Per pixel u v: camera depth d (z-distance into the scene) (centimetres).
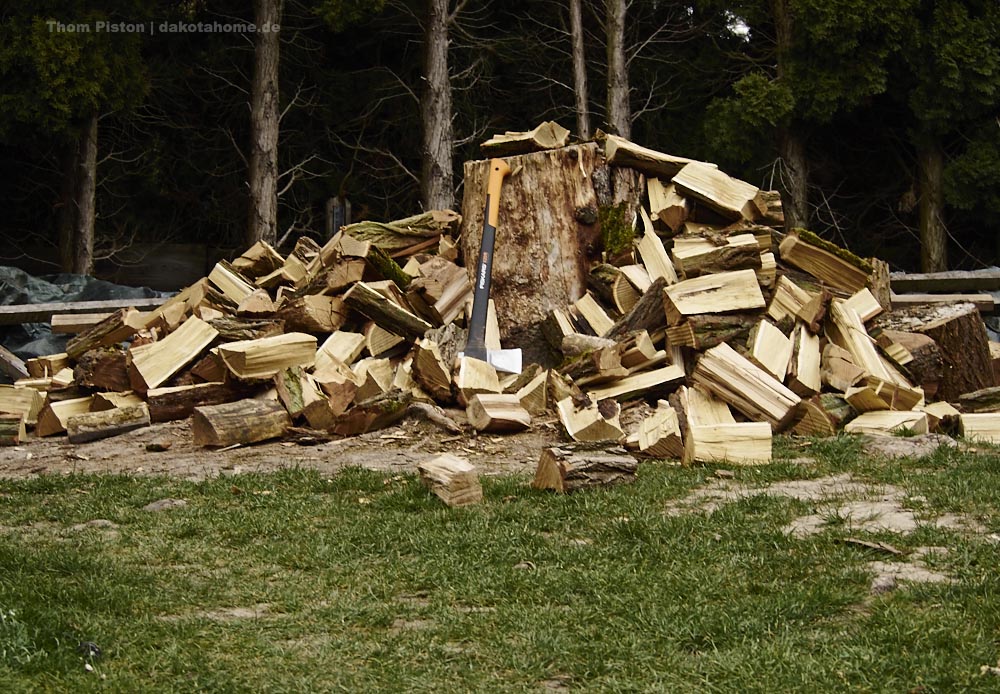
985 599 460
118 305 1469
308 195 2552
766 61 2480
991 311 1405
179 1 2356
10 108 1891
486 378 927
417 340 1022
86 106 1961
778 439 833
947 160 2306
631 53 2567
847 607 473
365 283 1055
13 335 1433
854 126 2416
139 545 591
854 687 387
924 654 405
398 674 411
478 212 1096
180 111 2488
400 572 537
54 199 2339
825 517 612
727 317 934
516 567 538
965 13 2158
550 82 2584
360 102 2534
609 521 612
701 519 608
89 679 397
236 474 755
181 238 2525
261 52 2105
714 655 418
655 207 1081
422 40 2436
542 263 1052
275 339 940
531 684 405
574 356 942
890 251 2473
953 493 648
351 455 820
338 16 2205
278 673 413
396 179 2600
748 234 982
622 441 805
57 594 488
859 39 2195
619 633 446
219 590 518
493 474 752
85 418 916
